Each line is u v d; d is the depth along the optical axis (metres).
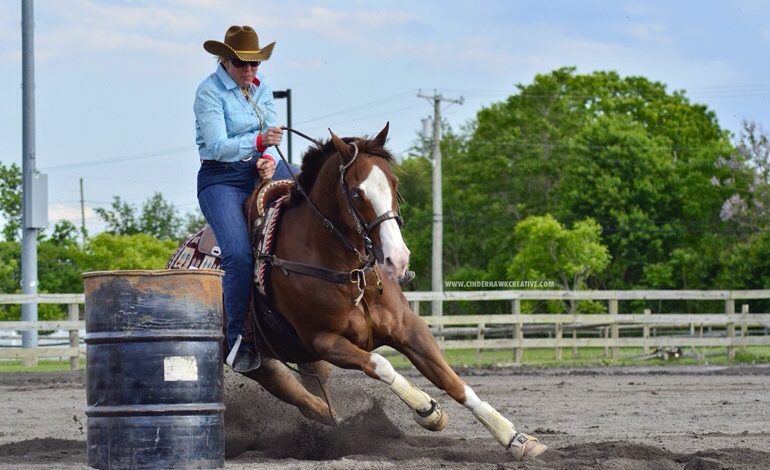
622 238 54.50
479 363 25.14
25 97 26.44
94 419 7.53
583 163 57.62
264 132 8.92
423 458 8.48
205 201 9.15
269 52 9.12
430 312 44.81
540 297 25.28
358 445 9.29
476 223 62.09
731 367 23.12
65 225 50.44
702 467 7.55
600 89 68.25
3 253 46.06
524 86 68.44
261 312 8.81
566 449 8.76
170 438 7.39
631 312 50.28
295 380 9.58
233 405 10.63
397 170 8.23
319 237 8.26
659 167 55.84
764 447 9.41
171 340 7.43
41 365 26.59
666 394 16.12
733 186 54.25
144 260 42.25
